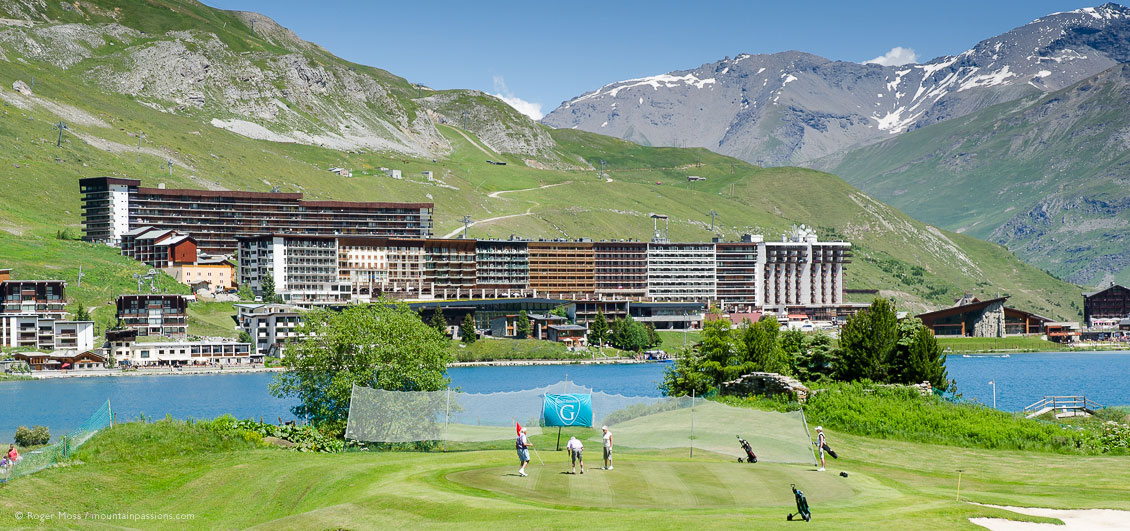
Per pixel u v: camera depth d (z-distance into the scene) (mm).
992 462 67875
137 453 67688
